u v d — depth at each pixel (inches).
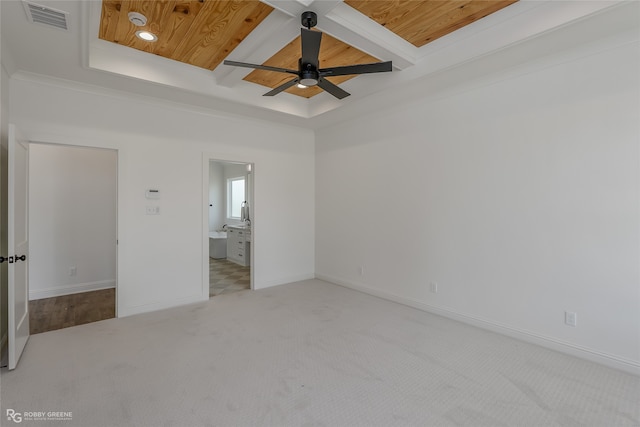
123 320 140.3
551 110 111.4
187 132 163.2
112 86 134.3
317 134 215.0
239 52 121.1
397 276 164.9
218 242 301.1
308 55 93.8
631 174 96.4
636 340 96.0
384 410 79.9
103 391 87.3
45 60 110.3
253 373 96.9
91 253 188.4
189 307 157.9
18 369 98.2
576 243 107.0
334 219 203.3
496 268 127.0
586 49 102.9
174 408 80.4
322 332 127.8
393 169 166.2
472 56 110.3
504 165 123.9
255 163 189.9
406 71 131.4
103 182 191.6
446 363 103.1
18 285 104.7
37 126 124.6
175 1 94.3
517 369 99.3
